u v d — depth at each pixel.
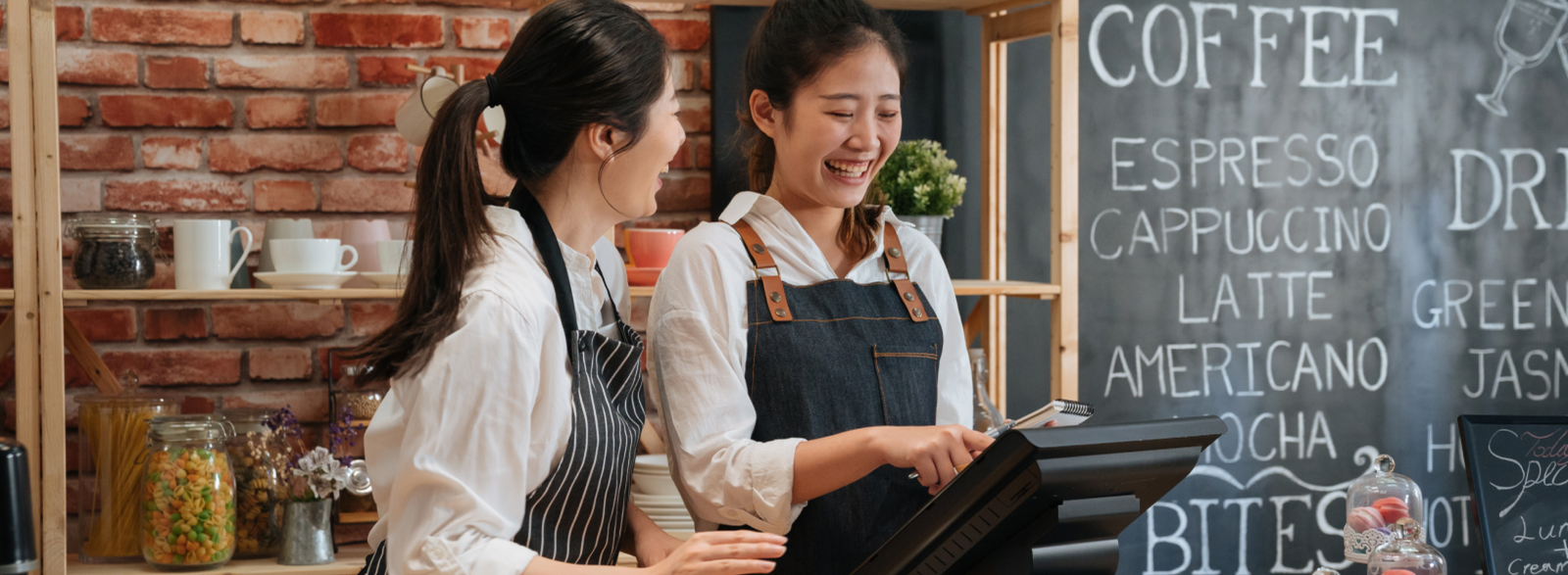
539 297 0.87
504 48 2.03
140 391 1.94
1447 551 2.35
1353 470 2.31
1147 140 2.23
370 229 1.87
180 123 1.93
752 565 0.78
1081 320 2.22
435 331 0.82
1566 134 2.36
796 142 1.16
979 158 2.13
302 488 1.71
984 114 2.12
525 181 0.98
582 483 0.92
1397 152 2.31
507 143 0.97
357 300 1.82
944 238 2.13
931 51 2.09
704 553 0.79
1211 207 2.25
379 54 1.98
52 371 1.57
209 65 1.94
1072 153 1.86
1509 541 1.70
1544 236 2.36
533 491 0.89
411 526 0.81
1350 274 2.30
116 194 1.91
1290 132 2.28
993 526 0.76
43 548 1.57
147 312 1.93
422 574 0.80
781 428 1.13
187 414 1.79
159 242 1.92
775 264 1.17
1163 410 2.25
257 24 1.95
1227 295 2.27
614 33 0.94
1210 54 2.24
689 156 2.07
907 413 1.17
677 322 1.11
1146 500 0.82
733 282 1.13
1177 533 2.28
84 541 1.73
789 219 1.19
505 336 0.82
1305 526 2.30
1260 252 2.27
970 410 1.28
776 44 1.18
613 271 1.17
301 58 1.96
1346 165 2.29
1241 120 2.26
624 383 1.01
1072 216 1.87
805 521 1.13
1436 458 2.34
